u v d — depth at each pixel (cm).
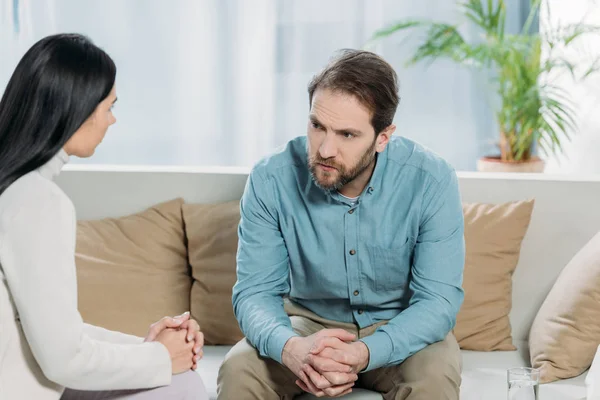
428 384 256
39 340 204
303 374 251
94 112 214
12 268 202
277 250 285
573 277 300
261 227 284
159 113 620
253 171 287
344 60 255
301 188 282
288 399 271
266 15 606
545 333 295
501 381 286
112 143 623
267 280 283
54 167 214
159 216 339
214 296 326
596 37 482
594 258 296
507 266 321
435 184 277
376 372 275
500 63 518
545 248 329
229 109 618
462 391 277
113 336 247
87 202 347
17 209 203
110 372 217
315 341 252
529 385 219
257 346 265
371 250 281
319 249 284
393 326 264
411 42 607
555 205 329
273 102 616
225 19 609
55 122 207
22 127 207
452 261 275
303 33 609
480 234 322
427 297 271
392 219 279
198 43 611
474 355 313
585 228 327
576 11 510
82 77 208
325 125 252
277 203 283
